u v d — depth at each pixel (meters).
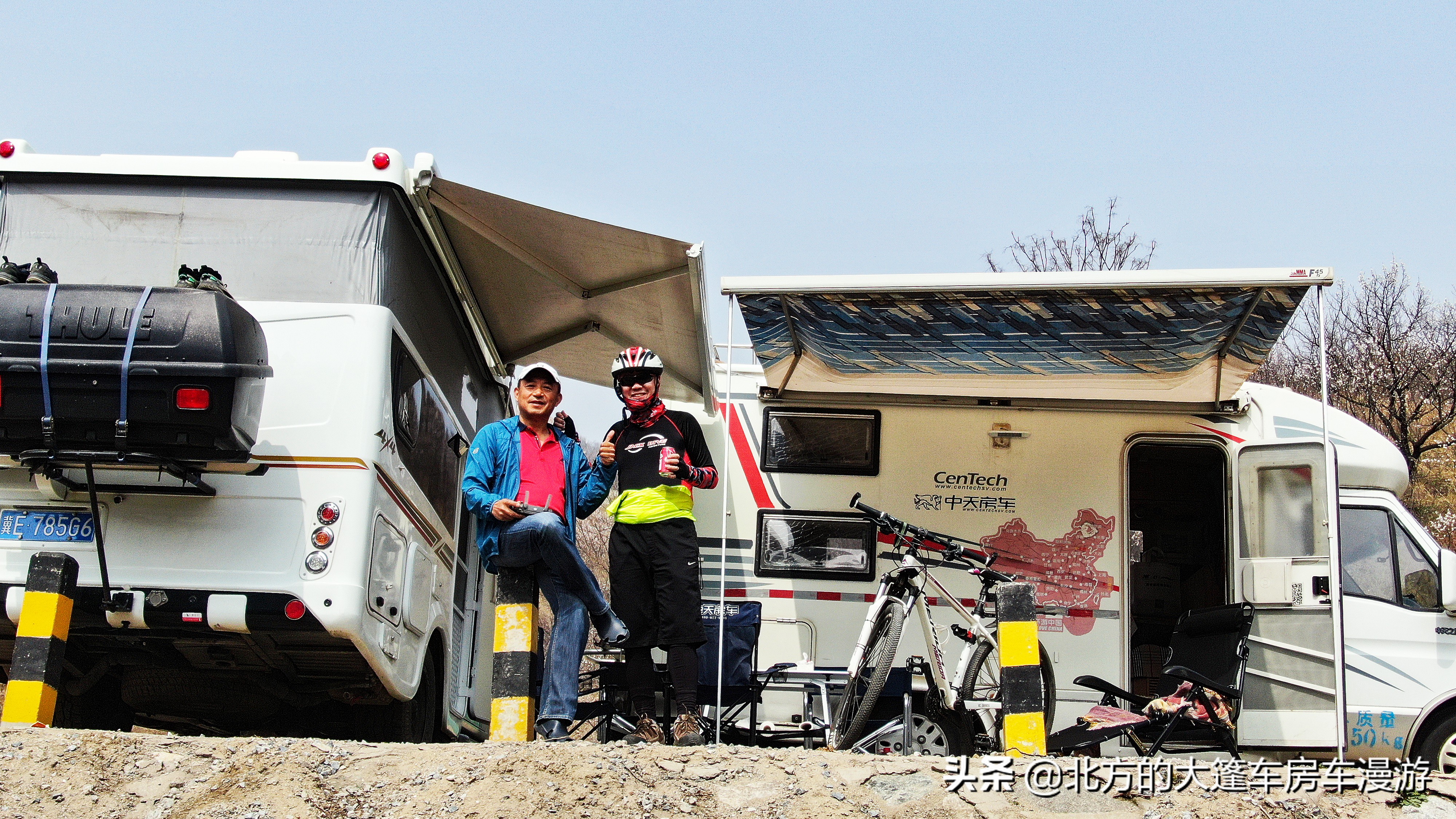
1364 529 8.02
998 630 5.45
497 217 6.88
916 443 8.62
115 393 5.29
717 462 8.63
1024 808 4.82
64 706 6.92
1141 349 7.57
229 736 7.35
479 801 4.51
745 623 7.18
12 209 6.61
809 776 4.83
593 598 5.50
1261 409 8.55
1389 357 19.06
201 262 6.57
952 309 7.01
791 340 7.71
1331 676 7.68
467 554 8.27
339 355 5.99
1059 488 8.52
